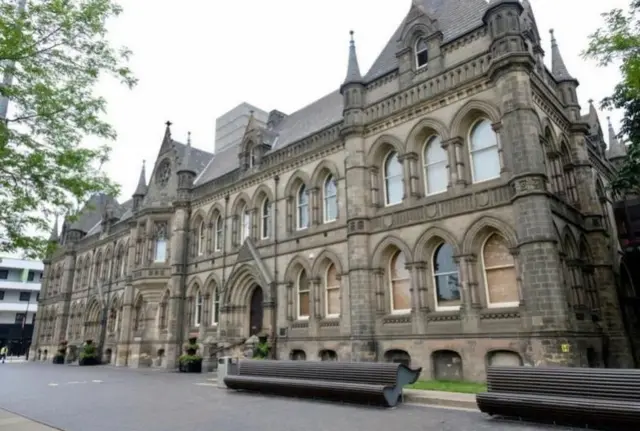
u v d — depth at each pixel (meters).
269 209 27.94
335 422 9.98
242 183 29.97
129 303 37.47
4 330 80.56
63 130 11.95
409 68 21.30
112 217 47.38
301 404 12.77
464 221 17.95
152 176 38.62
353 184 21.72
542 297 14.92
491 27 18.38
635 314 24.28
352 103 22.88
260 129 30.06
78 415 11.93
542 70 20.73
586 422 8.77
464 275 17.48
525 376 9.88
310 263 24.05
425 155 20.50
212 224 32.62
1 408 13.55
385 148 22.00
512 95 16.91
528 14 20.92
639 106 19.11
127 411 12.44
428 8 23.77
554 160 19.19
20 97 11.16
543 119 18.97
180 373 27.14
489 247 17.61
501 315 16.33
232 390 16.67
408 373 12.42
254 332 27.58
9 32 10.41
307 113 31.19
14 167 11.34
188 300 32.66
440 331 17.89
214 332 29.62
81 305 49.09
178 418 11.10
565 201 18.98
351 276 20.81
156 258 35.78
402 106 21.09
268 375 15.32
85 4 11.53
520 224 15.87
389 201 21.61
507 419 9.92
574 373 9.23
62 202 12.14
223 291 28.67
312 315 23.27
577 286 18.36
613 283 20.59
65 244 55.34
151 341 34.47
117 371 30.11
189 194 34.97
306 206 25.92
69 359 44.81
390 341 19.41
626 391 8.44
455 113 19.02
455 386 15.08
